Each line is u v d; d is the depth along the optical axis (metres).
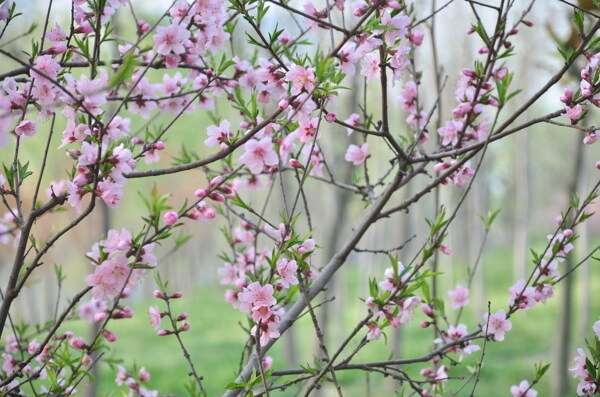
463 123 3.03
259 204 16.58
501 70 2.97
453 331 2.92
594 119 5.68
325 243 12.67
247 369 2.52
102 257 2.09
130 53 1.62
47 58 2.21
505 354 17.53
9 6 2.40
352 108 10.83
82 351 2.38
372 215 2.70
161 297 2.62
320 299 13.05
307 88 2.20
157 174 2.18
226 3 2.87
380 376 14.59
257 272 3.24
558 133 34.94
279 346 19.00
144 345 21.95
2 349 2.98
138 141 2.92
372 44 2.29
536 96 2.40
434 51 3.26
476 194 21.66
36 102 2.32
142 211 23.67
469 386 13.33
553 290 2.83
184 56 2.75
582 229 19.34
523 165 21.94
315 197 19.75
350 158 3.14
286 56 2.79
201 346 21.84
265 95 2.84
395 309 2.32
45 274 21.27
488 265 35.28
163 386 16.50
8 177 2.18
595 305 22.53
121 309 2.36
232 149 2.18
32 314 15.30
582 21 2.31
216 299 31.42
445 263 26.48
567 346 11.55
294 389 10.81
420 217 23.58
